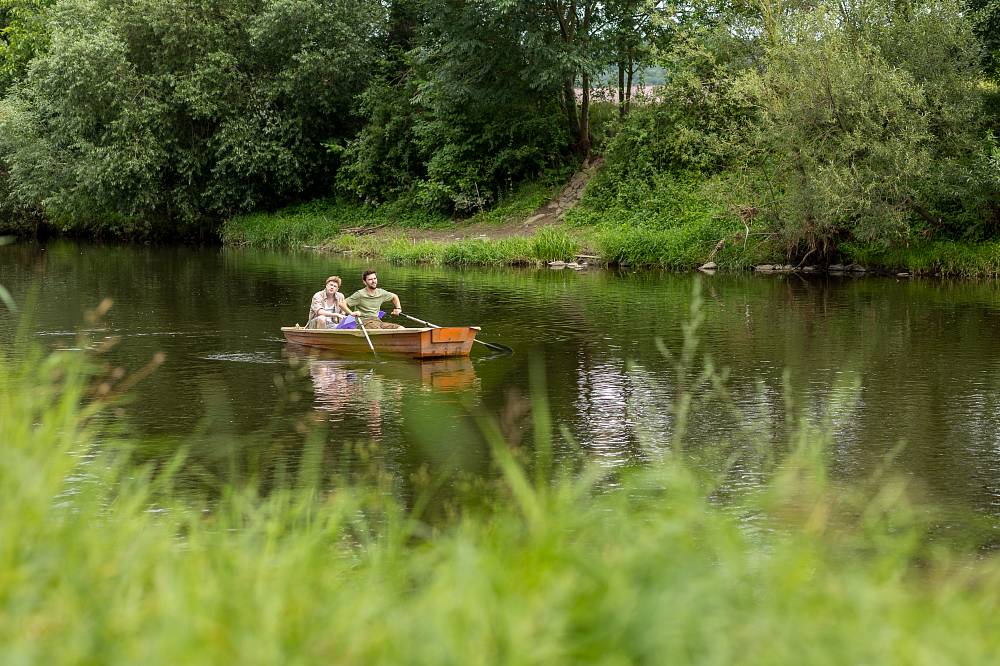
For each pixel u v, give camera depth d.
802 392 10.93
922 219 24.12
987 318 16.30
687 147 29.62
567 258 27.80
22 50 46.72
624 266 26.95
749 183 24.48
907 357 12.94
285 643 2.83
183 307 18.30
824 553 5.46
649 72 33.38
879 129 21.52
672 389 11.16
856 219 22.94
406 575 4.00
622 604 2.85
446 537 4.11
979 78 22.91
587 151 34.38
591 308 18.16
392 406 10.40
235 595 3.20
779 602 3.25
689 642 2.80
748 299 19.27
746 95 23.64
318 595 3.43
